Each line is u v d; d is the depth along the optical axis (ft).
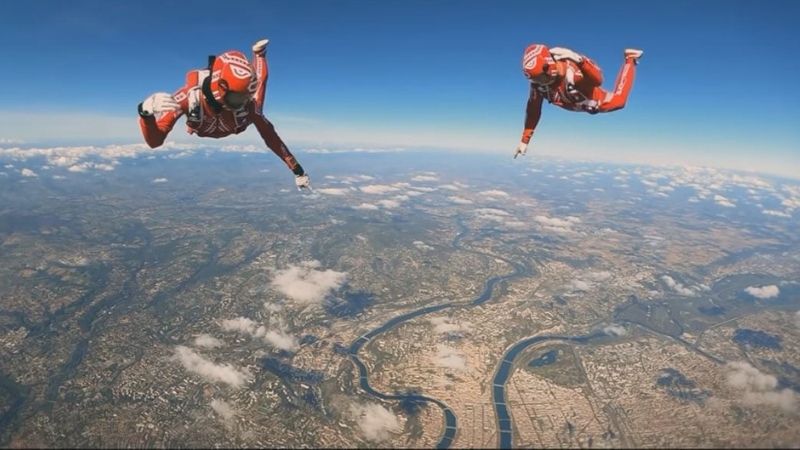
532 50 18.15
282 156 17.10
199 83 14.01
